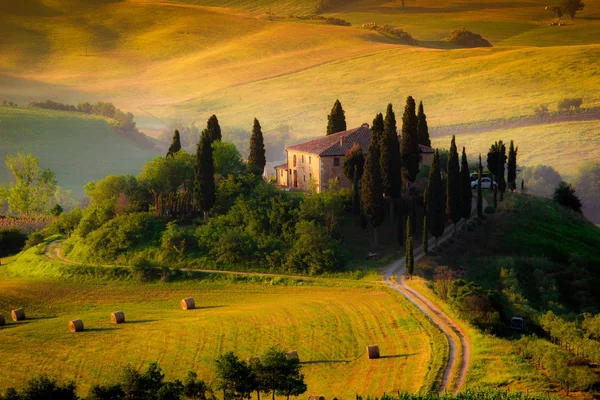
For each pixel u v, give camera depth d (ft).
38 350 425.69
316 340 409.69
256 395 346.95
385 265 552.00
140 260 579.89
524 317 431.02
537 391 313.32
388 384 341.41
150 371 323.37
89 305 529.45
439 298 456.04
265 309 471.21
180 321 464.65
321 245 561.43
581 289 537.65
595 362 340.80
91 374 386.73
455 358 359.46
